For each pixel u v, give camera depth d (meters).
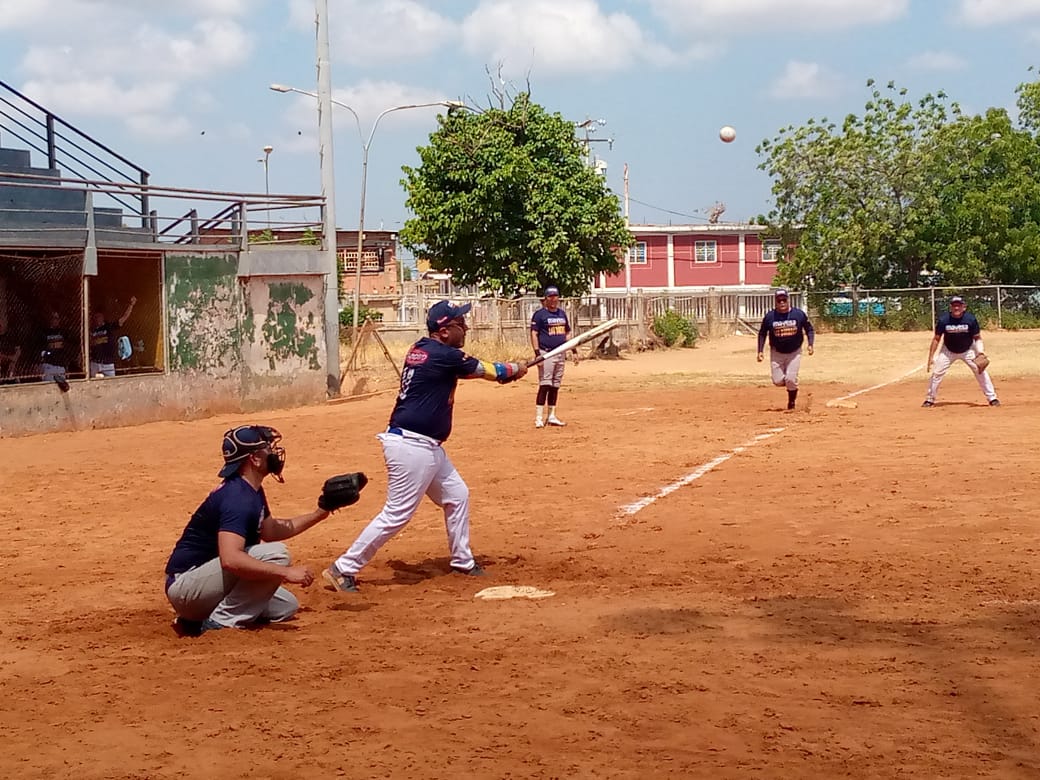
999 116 55.25
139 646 6.91
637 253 75.38
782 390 25.45
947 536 9.52
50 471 15.61
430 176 40.16
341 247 66.19
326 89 25.61
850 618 7.04
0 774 4.79
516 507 11.71
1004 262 54.59
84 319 21.12
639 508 11.33
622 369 34.12
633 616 7.22
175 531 11.16
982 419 17.88
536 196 39.28
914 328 53.22
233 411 23.70
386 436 8.20
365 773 4.66
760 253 76.31
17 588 8.81
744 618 7.10
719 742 4.90
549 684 5.81
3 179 23.11
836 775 4.51
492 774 4.60
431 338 8.34
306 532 10.76
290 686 5.94
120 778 4.71
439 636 6.90
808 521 10.36
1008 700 5.38
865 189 56.97
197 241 24.47
